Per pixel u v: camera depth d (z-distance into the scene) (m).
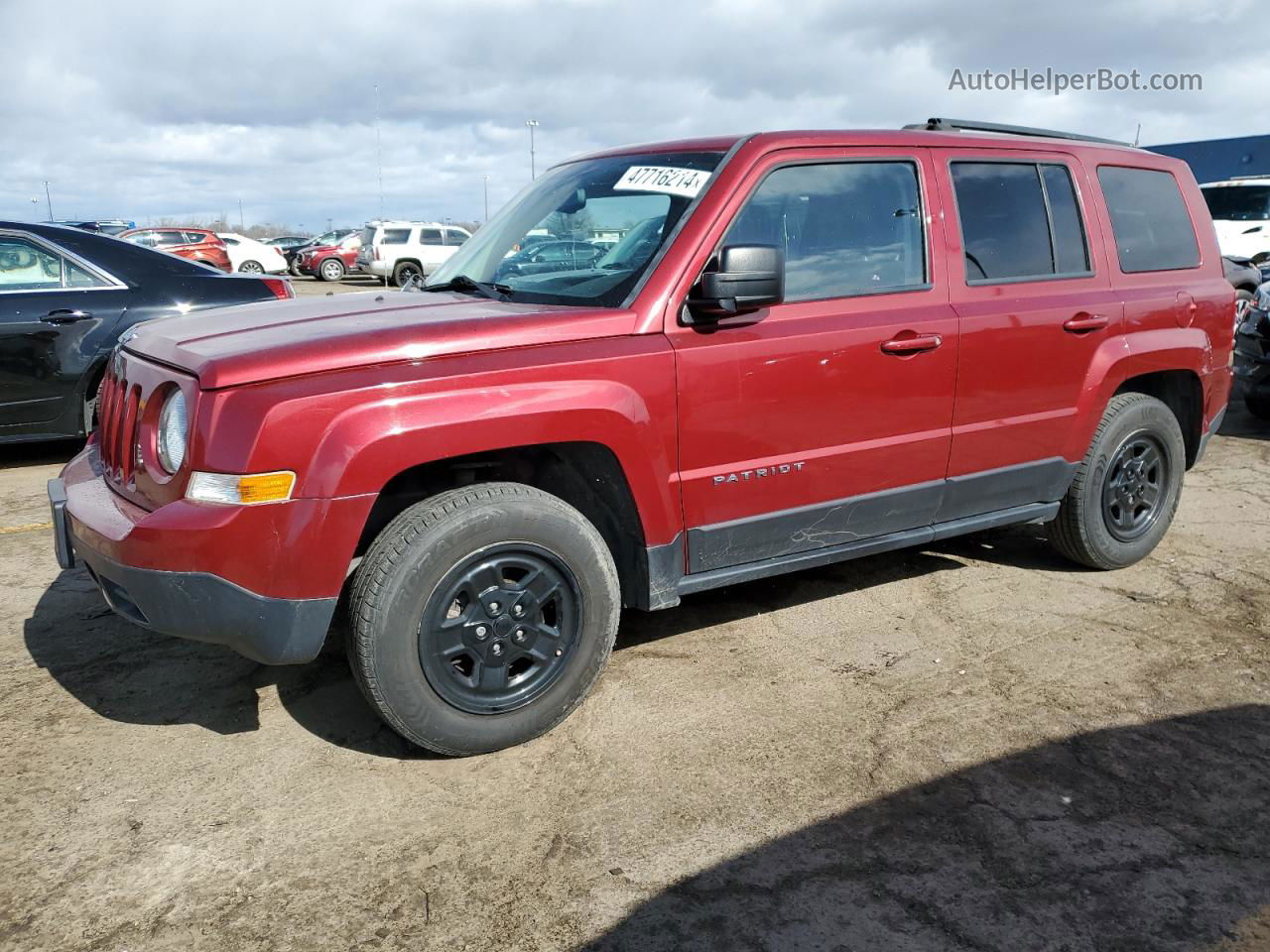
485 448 2.73
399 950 2.14
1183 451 4.52
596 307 3.06
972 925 2.20
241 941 2.17
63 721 3.14
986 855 2.45
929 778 2.79
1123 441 4.26
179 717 3.18
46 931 2.20
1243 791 2.73
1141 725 3.09
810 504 3.42
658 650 3.66
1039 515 4.11
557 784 2.77
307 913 2.25
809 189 3.39
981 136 3.89
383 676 2.69
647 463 3.01
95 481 3.17
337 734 3.07
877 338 3.41
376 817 2.63
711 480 3.17
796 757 2.90
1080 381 4.02
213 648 3.70
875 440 3.49
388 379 2.64
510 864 2.43
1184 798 2.70
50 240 6.02
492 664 2.86
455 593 2.76
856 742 2.99
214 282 6.44
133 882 2.37
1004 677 3.42
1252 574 4.45
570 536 2.90
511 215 3.91
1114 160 4.29
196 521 2.50
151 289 6.22
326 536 2.57
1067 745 2.97
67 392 6.01
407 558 2.66
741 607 4.08
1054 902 2.28
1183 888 2.33
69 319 5.95
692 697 3.28
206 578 2.52
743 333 3.18
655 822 2.59
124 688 3.37
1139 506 4.46
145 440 2.82
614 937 2.17
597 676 3.08
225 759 2.92
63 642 3.74
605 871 2.39
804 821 2.59
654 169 3.47
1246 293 11.06
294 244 42.03
